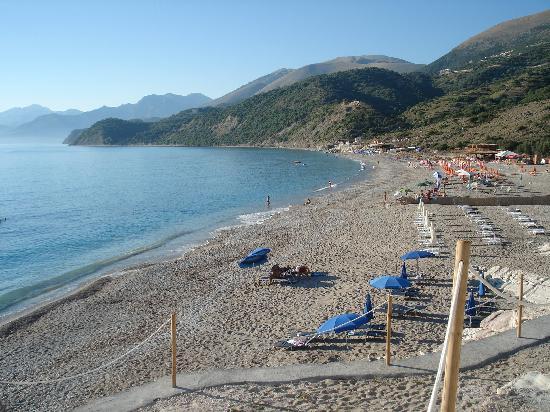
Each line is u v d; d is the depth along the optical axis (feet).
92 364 59.26
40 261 120.78
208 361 55.93
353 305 70.85
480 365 39.75
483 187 176.96
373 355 52.75
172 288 88.69
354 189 229.66
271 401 38.11
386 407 35.81
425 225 114.21
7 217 189.37
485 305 64.90
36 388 53.78
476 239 104.42
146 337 66.80
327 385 39.78
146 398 39.99
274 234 130.82
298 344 56.80
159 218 179.01
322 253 103.76
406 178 254.47
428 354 43.73
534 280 69.41
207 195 243.19
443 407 20.65
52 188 299.58
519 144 308.60
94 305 82.48
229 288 85.66
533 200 149.28
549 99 404.77
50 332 71.92
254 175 345.31
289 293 79.56
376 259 94.43
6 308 86.84
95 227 164.55
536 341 43.01
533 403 30.01
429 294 72.28
